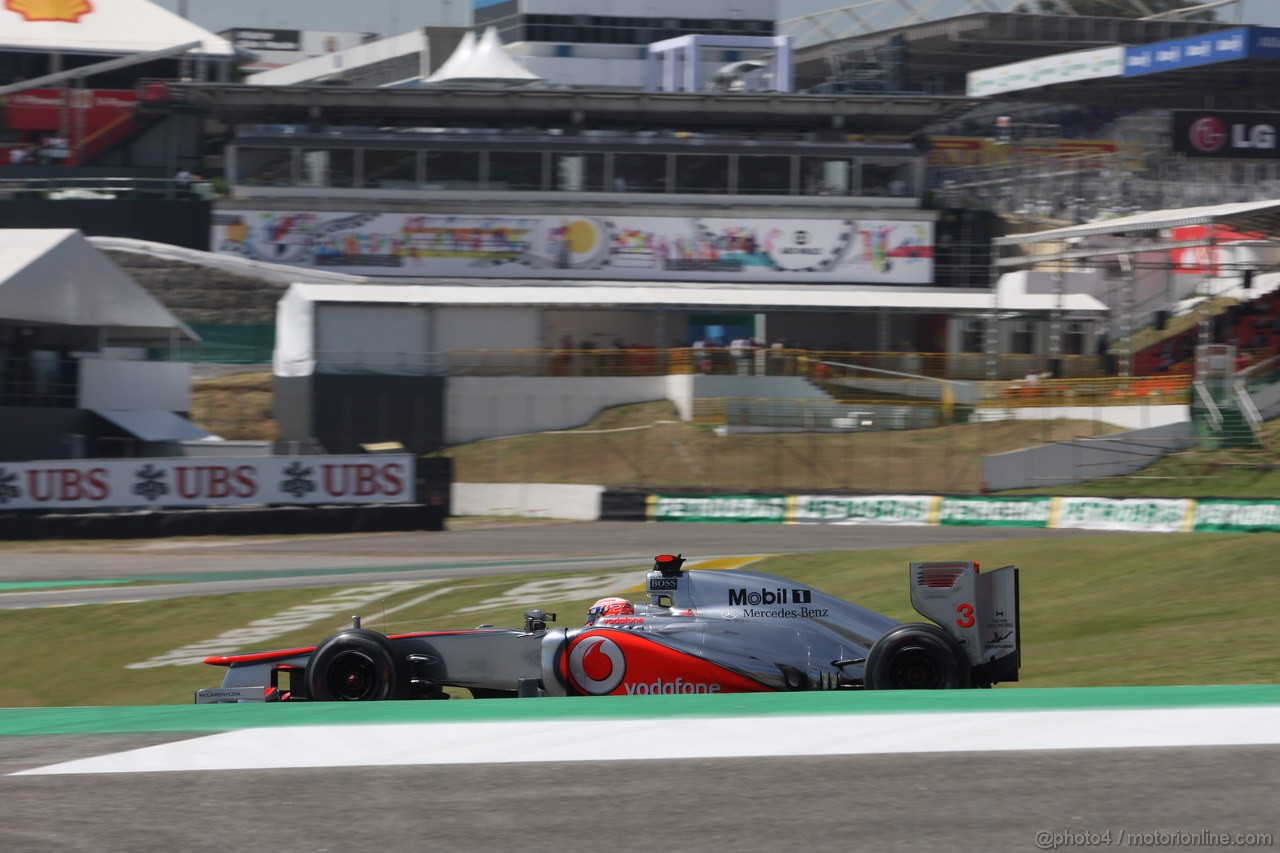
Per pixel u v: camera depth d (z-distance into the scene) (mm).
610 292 168000
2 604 77875
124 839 17109
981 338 171625
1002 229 195125
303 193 184625
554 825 17453
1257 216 143500
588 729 23844
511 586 79000
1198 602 58312
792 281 189500
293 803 18766
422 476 122250
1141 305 175250
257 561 98438
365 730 24141
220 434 164125
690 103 199500
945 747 21594
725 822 17422
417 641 33594
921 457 138000
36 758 22484
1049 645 52969
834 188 191750
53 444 136875
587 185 188125
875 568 76625
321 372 149500
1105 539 78000
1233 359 139375
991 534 111875
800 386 151500
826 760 20797
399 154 185625
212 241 183750
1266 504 102312
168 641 68375
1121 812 17500
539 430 151250
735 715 25172
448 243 184875
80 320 139000
